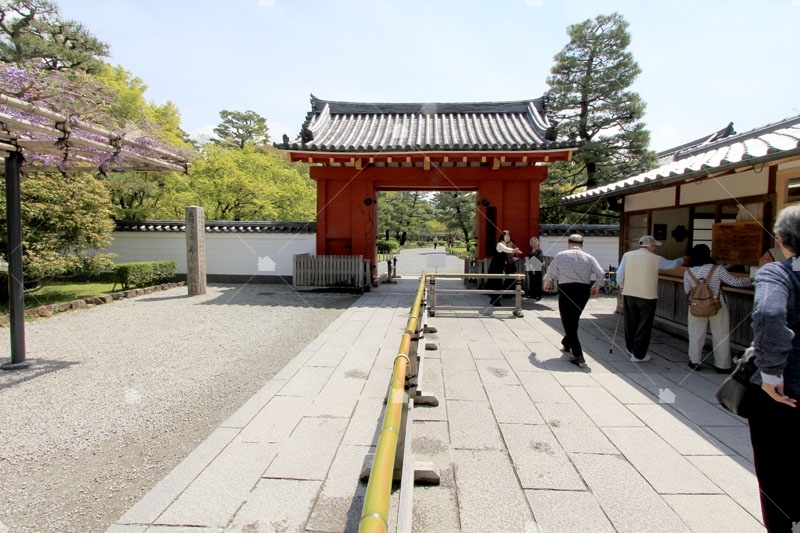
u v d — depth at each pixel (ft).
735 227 16.51
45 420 11.69
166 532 7.19
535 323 23.56
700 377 14.51
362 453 9.70
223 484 8.52
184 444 10.41
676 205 21.08
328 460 9.41
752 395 6.16
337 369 15.71
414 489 8.22
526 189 36.52
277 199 56.13
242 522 7.43
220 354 17.97
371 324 23.75
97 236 30.09
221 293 36.06
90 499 8.29
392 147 31.86
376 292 36.19
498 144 31.45
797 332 5.65
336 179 37.22
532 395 12.90
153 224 43.39
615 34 54.24
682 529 7.04
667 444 9.87
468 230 117.60
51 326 23.29
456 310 26.99
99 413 12.14
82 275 43.11
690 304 15.19
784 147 12.03
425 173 37.11
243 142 112.57
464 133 38.68
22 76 13.10
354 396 13.07
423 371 14.42
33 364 16.55
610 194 21.62
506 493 8.07
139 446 10.32
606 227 41.27
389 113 44.60
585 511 7.52
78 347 19.04
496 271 30.27
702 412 11.62
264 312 27.50
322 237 37.58
